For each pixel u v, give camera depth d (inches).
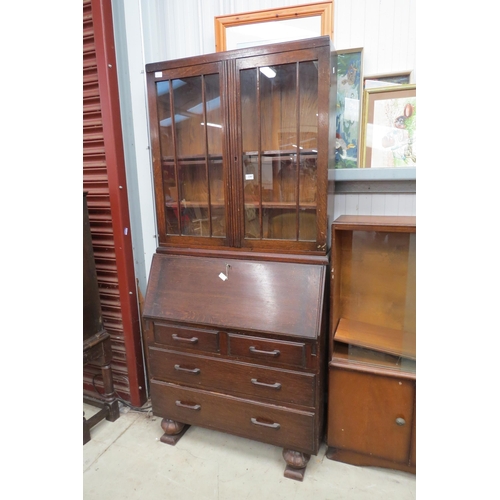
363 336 58.4
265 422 55.1
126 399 74.3
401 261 59.6
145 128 67.0
